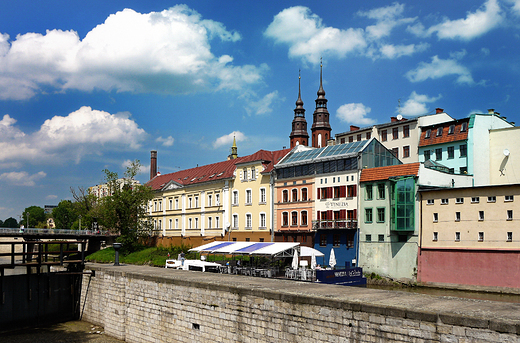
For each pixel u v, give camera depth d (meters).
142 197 79.50
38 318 38.19
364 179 49.38
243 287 24.08
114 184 80.62
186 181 79.56
